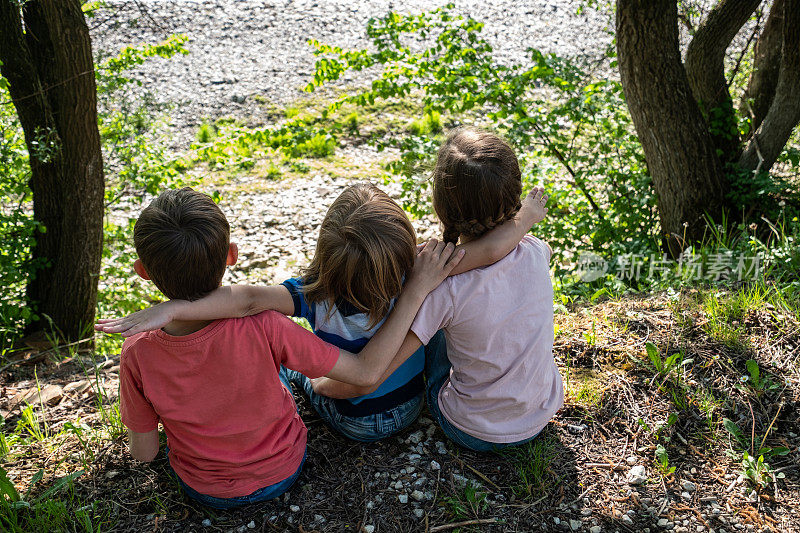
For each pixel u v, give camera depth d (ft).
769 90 19.49
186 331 6.45
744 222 16.28
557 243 19.54
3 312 15.34
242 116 36.22
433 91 19.07
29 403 10.41
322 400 8.38
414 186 18.21
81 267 15.81
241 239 27.78
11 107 18.19
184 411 6.70
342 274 6.85
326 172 32.40
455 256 7.13
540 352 7.55
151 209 6.14
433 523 7.50
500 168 6.97
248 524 7.57
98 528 7.23
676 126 16.33
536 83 37.29
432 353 8.63
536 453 8.30
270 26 43.37
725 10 17.15
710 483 7.96
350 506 7.76
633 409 9.08
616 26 16.06
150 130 25.89
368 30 19.49
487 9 44.65
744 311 10.79
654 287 13.51
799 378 9.29
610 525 7.47
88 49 13.91
